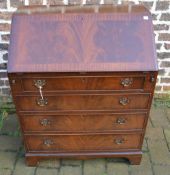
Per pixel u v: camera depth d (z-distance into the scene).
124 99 1.95
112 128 2.09
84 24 1.86
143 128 2.10
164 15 2.60
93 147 2.20
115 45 1.82
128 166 2.30
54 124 2.06
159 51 2.77
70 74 1.80
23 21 1.86
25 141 2.15
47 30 1.85
